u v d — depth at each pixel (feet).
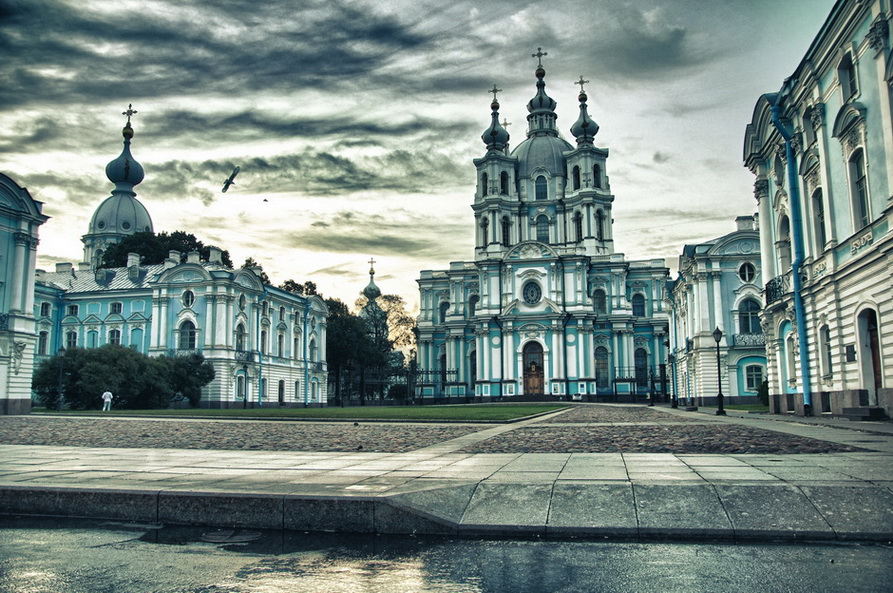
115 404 164.04
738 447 41.93
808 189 83.51
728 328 152.46
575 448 44.60
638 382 261.44
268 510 26.68
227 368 192.03
